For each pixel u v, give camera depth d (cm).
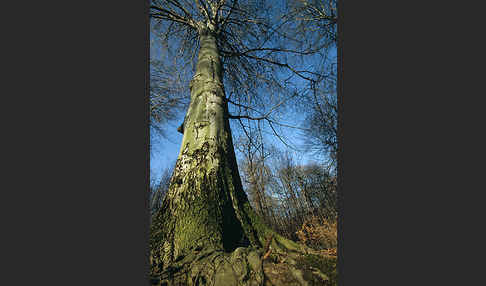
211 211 218
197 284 161
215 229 207
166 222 219
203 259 177
